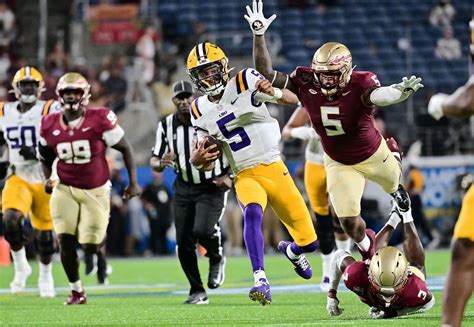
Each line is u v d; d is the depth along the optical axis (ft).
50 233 113.09
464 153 215.72
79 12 264.31
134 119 225.76
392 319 72.79
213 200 97.19
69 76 95.86
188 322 77.00
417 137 217.36
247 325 71.97
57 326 75.61
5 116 110.42
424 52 257.55
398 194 84.64
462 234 51.96
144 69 229.45
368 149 82.58
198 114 84.43
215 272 100.78
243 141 83.51
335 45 77.97
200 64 81.82
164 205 204.44
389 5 271.49
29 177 111.04
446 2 266.98
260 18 81.25
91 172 97.91
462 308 51.29
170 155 96.27
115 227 204.33
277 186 84.02
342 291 106.32
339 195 84.23
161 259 198.18
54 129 97.25
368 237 85.81
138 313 87.25
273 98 80.79
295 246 86.94
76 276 100.94
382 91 77.00
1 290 127.54
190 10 265.95
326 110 80.02
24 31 249.75
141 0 258.57
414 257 82.94
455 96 50.44
